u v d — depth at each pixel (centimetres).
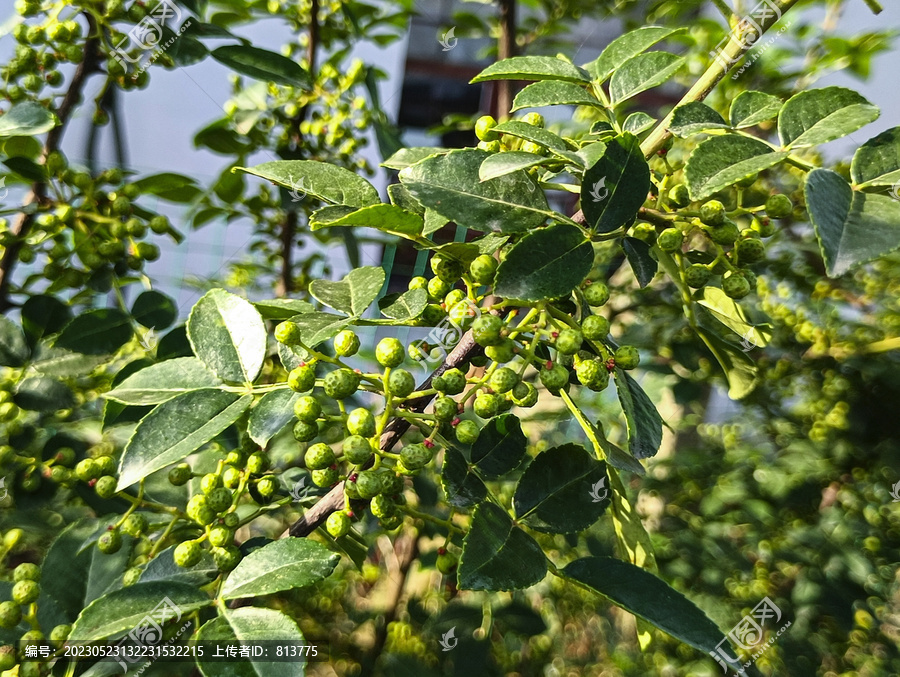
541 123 17
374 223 14
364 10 35
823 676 40
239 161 32
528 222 14
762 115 14
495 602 33
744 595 40
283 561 13
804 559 38
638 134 16
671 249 16
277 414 15
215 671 12
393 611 35
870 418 37
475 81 17
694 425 48
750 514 40
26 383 22
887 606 39
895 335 37
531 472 15
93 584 17
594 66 18
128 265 24
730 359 18
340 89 32
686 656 42
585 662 47
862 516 38
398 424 15
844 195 12
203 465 20
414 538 34
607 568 13
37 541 25
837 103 13
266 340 15
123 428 24
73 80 24
